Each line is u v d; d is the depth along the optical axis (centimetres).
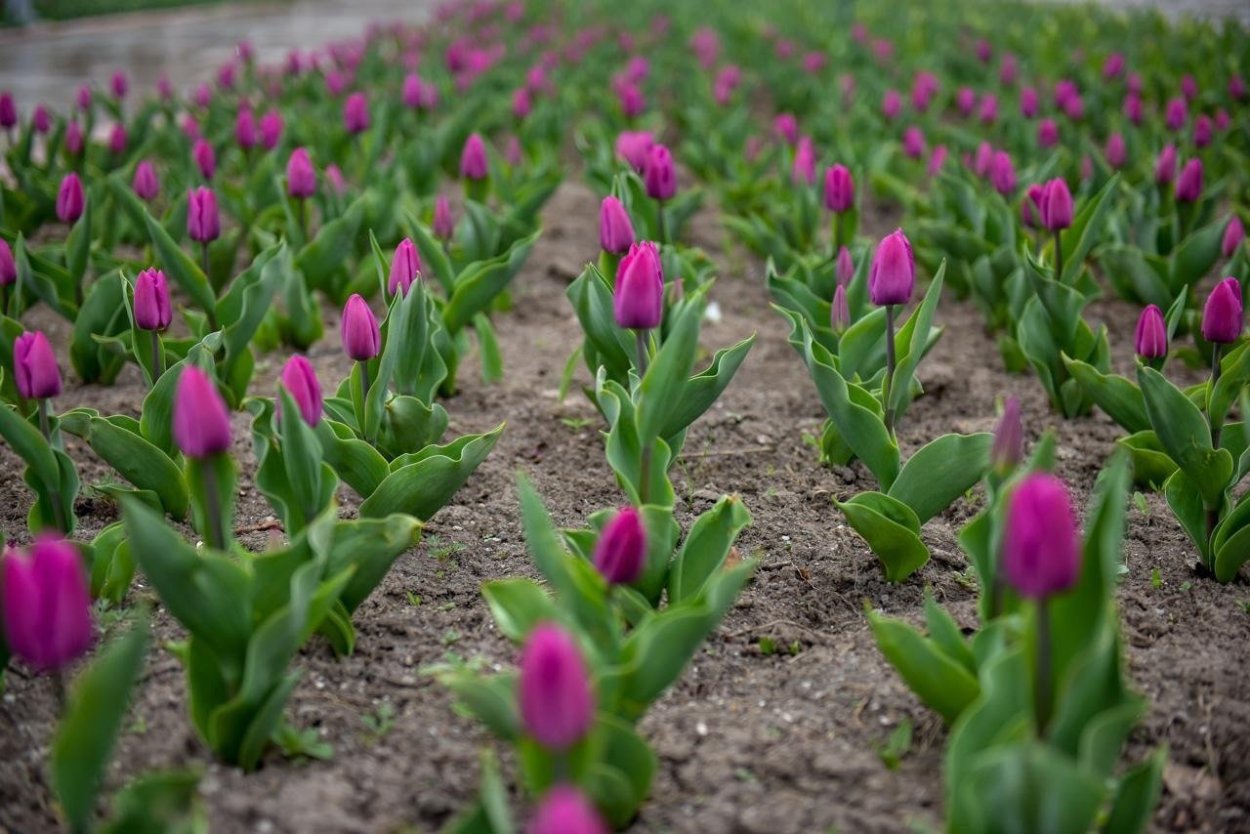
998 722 230
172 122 799
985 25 1368
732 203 735
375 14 2553
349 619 314
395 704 299
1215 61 1017
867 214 808
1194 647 324
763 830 254
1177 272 554
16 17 2208
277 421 299
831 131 867
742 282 686
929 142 889
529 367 554
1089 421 486
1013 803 202
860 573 369
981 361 559
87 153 768
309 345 565
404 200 628
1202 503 361
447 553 377
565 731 179
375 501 344
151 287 371
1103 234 634
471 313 500
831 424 440
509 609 254
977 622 337
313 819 252
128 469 369
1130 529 393
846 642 329
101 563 333
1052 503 195
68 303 509
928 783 268
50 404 455
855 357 419
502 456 457
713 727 291
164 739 276
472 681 232
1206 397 379
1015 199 643
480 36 1345
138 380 528
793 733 288
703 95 998
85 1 2472
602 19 1517
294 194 555
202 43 1981
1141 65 1093
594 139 858
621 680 243
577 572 254
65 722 215
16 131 1109
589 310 399
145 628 219
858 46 1197
